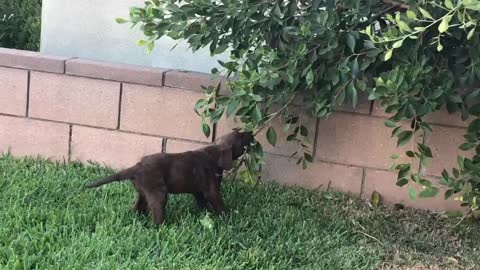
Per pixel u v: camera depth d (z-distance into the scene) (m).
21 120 2.76
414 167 2.49
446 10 1.81
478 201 2.17
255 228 2.22
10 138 2.78
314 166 2.59
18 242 1.94
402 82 1.99
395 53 2.10
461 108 2.18
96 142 2.72
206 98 2.42
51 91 2.71
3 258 1.86
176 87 2.60
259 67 2.19
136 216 2.20
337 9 2.15
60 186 2.45
